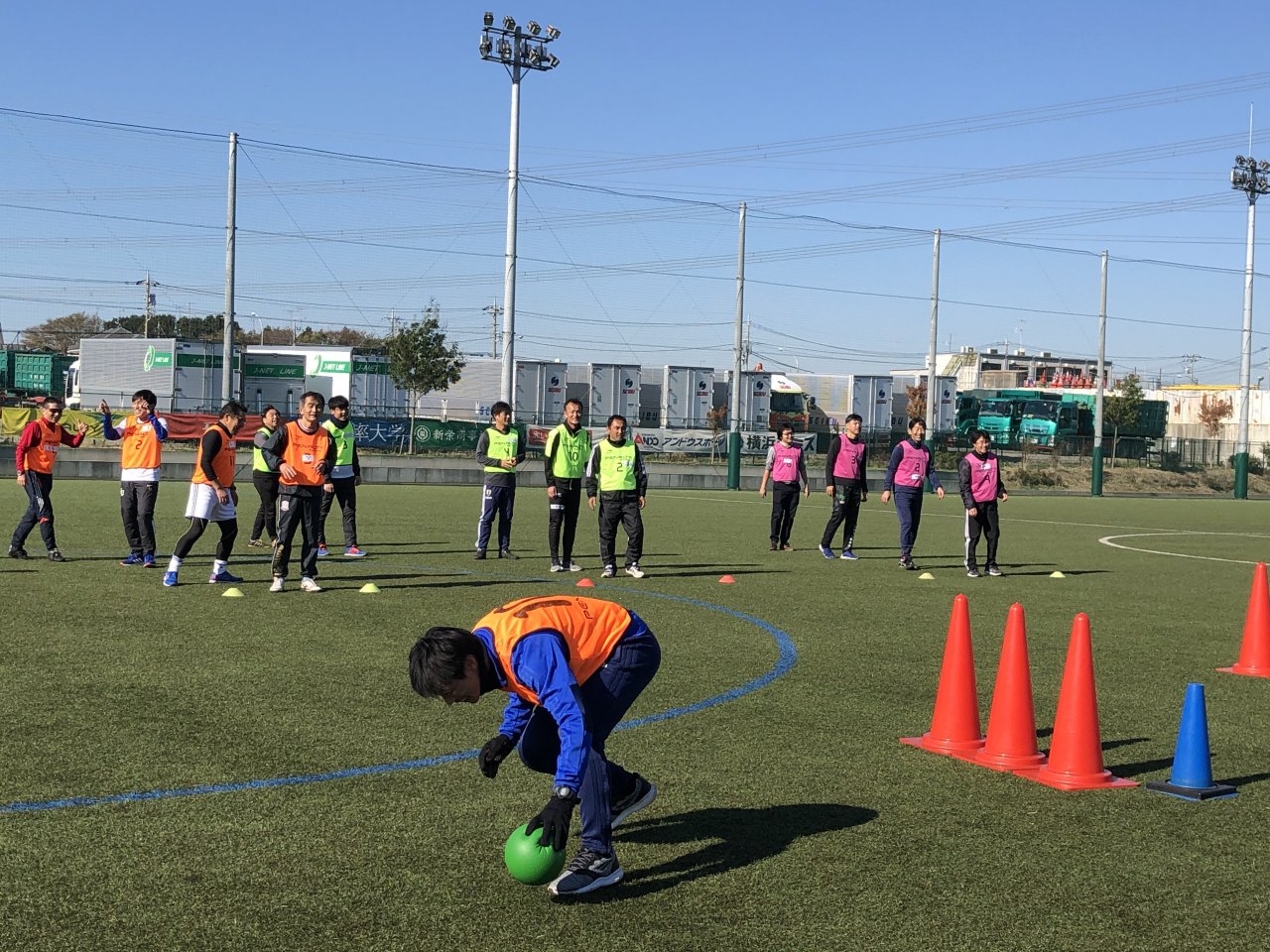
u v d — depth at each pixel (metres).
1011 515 32.56
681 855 5.19
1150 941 4.39
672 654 9.91
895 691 8.59
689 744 7.04
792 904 4.65
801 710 7.95
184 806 5.66
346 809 5.67
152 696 7.85
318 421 12.80
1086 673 6.44
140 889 4.67
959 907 4.66
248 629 10.45
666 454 53.12
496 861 5.06
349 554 16.33
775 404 71.00
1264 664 9.67
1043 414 70.25
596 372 58.97
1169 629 11.97
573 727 4.37
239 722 7.24
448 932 4.33
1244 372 49.88
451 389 63.19
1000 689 6.75
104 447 40.41
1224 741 7.52
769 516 26.89
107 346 52.31
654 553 18.34
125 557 15.23
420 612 11.60
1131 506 39.75
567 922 4.44
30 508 14.88
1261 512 37.81
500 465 16.66
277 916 4.43
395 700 7.87
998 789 6.25
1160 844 5.47
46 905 4.49
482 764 4.90
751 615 12.14
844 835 5.49
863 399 71.56
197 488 12.92
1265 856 5.35
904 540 17.05
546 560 16.81
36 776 6.07
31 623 10.47
